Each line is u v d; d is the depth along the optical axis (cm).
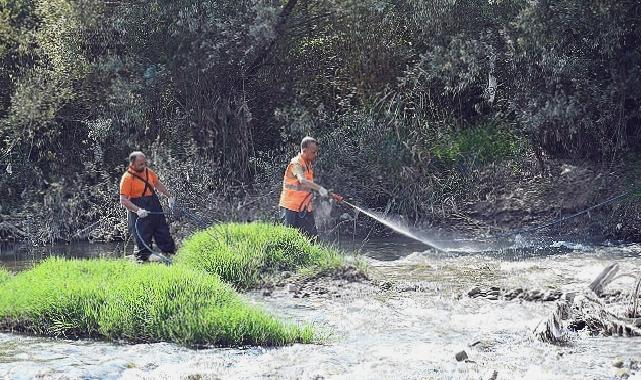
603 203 3017
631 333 1592
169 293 1702
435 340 1579
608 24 3416
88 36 3897
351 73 3975
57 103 3878
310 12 3944
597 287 1850
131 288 1722
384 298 1991
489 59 3606
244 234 2339
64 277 1894
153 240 2881
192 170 3650
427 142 3678
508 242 3128
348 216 3522
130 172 2600
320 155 3638
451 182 3606
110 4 3912
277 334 1579
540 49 3494
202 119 3906
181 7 3741
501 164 3647
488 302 1930
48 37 3956
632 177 3412
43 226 3581
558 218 3338
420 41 3881
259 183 3706
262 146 3997
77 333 1667
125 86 3806
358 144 3678
